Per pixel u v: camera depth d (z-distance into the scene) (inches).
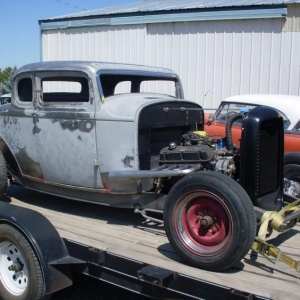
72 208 172.9
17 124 173.3
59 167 162.1
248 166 128.8
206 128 301.0
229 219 113.5
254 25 380.8
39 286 122.5
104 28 462.0
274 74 378.0
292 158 175.3
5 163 178.1
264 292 101.9
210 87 408.2
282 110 280.7
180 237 121.2
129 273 114.2
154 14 425.1
